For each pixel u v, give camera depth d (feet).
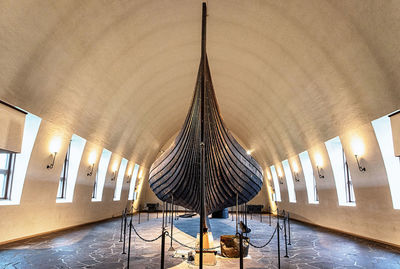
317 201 55.42
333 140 42.86
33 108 29.19
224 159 29.27
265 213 92.02
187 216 76.02
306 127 45.52
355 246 32.22
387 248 30.89
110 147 53.31
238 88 57.36
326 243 34.42
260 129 66.54
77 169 44.50
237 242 27.02
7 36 21.17
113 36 31.17
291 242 35.35
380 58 24.90
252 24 35.68
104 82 36.63
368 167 34.71
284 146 59.62
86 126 40.75
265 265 23.75
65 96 32.12
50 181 36.50
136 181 80.74
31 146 31.58
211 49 45.83
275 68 40.96
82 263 23.07
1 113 25.64
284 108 47.62
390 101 27.63
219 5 34.17
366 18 23.21
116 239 35.68
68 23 24.95
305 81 37.09
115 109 44.42
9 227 30.14
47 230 37.93
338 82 31.86
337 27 26.45
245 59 44.93
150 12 32.12
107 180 57.62
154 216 76.28
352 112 33.42
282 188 72.23
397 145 28.48
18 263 22.29
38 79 26.89
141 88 46.80
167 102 61.72
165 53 42.45
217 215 77.36
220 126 27.71
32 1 20.58
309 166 56.44
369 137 33.24
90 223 52.60
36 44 23.77
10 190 31.32
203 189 23.57
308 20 28.73
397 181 31.42
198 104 25.35
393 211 31.55
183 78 54.34
